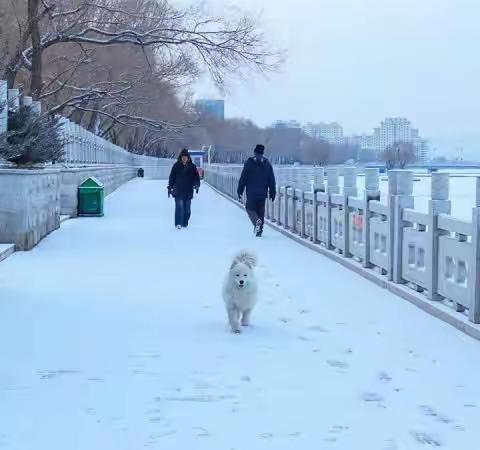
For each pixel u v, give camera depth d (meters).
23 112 17.50
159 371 6.42
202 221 23.45
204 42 31.31
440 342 7.49
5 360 6.73
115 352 7.06
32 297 9.86
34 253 14.59
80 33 30.97
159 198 37.56
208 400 5.64
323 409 5.45
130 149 91.00
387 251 10.95
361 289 10.73
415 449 4.68
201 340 7.57
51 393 5.79
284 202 20.12
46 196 18.03
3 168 15.91
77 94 41.22
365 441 4.80
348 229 13.50
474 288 7.80
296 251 15.53
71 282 11.13
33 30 29.61
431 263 9.12
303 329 8.12
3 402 5.57
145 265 13.02
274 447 4.69
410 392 5.86
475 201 7.91
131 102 45.28
